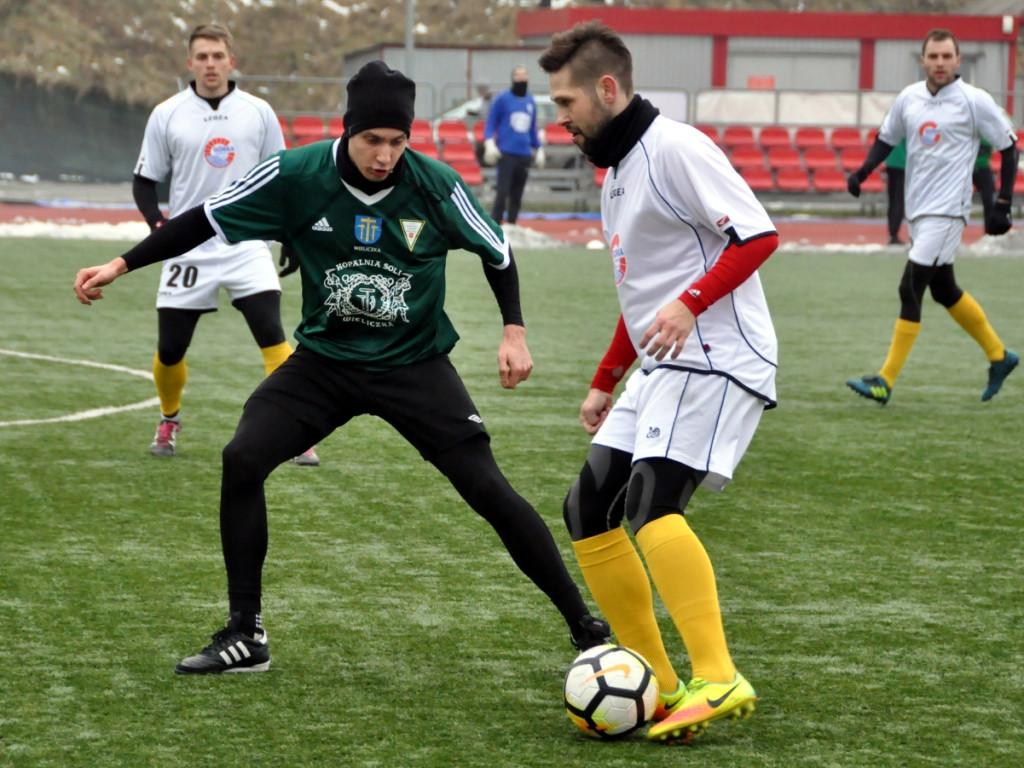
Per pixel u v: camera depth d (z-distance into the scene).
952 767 9.23
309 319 11.06
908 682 10.91
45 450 18.92
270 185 10.63
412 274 10.82
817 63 91.94
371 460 18.88
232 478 10.77
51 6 105.56
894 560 14.59
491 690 10.59
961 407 24.23
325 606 12.66
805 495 17.50
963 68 93.25
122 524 15.28
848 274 48.25
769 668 11.21
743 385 9.87
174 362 18.45
